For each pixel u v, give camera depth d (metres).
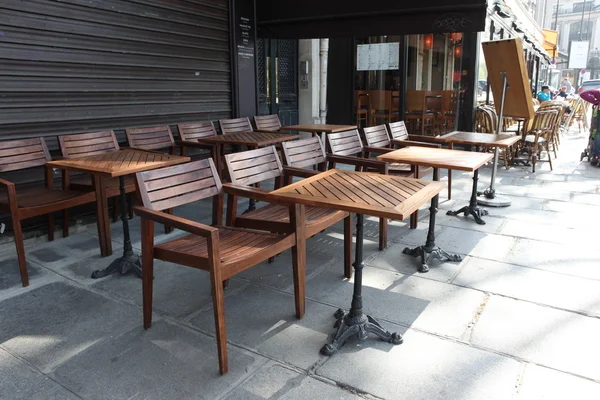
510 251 3.83
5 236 3.96
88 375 2.26
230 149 6.22
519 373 2.23
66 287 3.24
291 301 3.02
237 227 3.10
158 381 2.21
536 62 17.94
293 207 2.68
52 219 4.14
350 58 8.80
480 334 2.58
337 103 9.11
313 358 2.38
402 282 3.26
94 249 3.98
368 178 2.86
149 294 2.64
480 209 4.79
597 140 7.60
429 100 8.53
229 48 6.14
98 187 3.71
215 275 2.18
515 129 8.87
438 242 4.06
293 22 6.04
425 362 2.33
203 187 2.93
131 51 4.84
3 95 3.82
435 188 2.58
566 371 2.25
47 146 4.18
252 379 2.22
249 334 2.61
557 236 4.18
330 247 3.96
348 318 2.56
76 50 4.32
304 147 3.99
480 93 9.61
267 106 7.95
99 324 2.74
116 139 4.54
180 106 5.53
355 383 2.18
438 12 4.98
